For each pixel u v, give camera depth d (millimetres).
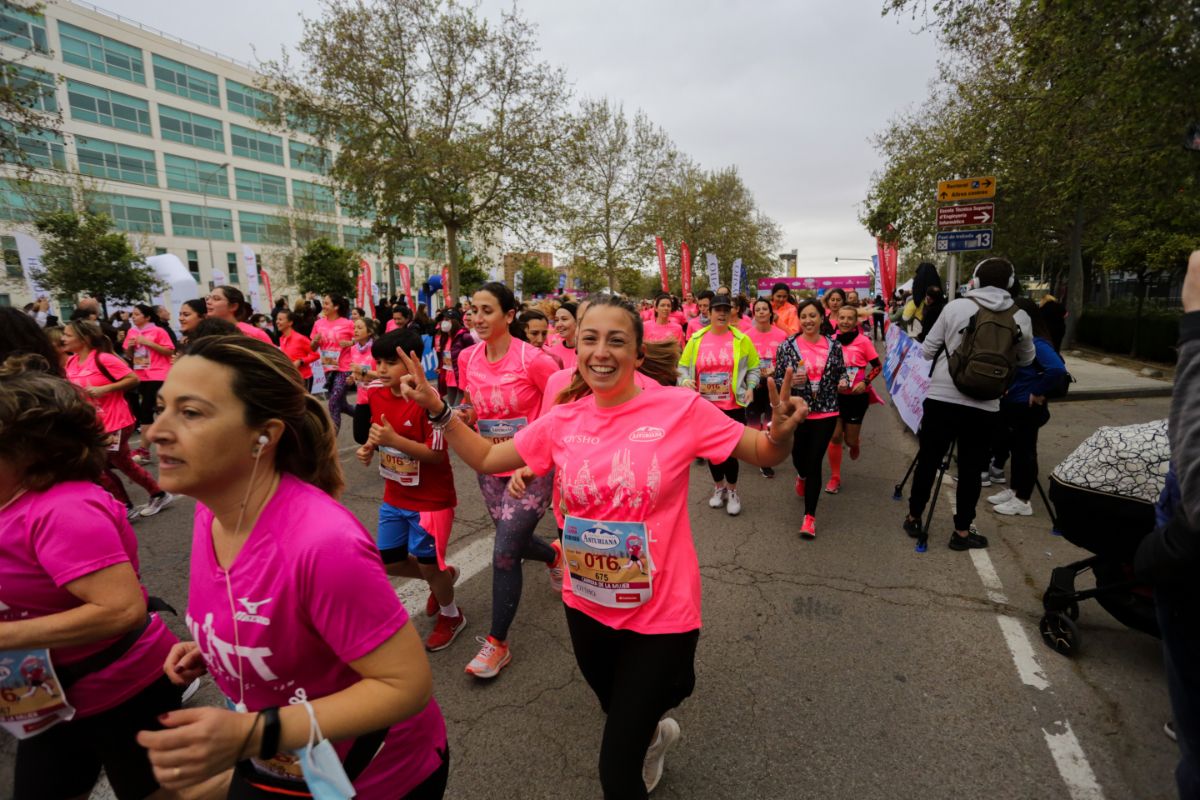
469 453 2211
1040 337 5074
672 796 2373
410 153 17688
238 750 1053
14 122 11344
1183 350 1501
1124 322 15758
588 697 2996
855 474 6816
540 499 3203
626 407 2033
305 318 11672
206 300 6352
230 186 48531
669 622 1937
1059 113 8289
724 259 37875
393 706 1202
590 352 1971
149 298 22828
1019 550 4668
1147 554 1678
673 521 1971
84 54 40031
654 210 26641
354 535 1210
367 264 16531
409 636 1239
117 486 5508
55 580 1550
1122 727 2717
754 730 2738
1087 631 3512
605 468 1941
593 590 1995
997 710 2846
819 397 4848
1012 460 5395
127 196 42656
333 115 17734
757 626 3623
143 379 8164
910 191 18422
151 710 1880
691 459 1990
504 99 17875
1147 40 5527
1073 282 18203
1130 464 2982
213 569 1287
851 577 4250
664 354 3107
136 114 42812
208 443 1188
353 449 8117
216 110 47312
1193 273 1507
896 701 2924
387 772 1424
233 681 1304
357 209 19438
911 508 4902
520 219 19109
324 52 16750
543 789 2432
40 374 1697
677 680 1942
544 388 3643
